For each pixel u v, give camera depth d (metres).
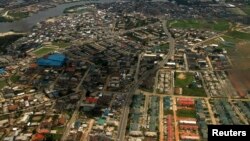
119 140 196.75
